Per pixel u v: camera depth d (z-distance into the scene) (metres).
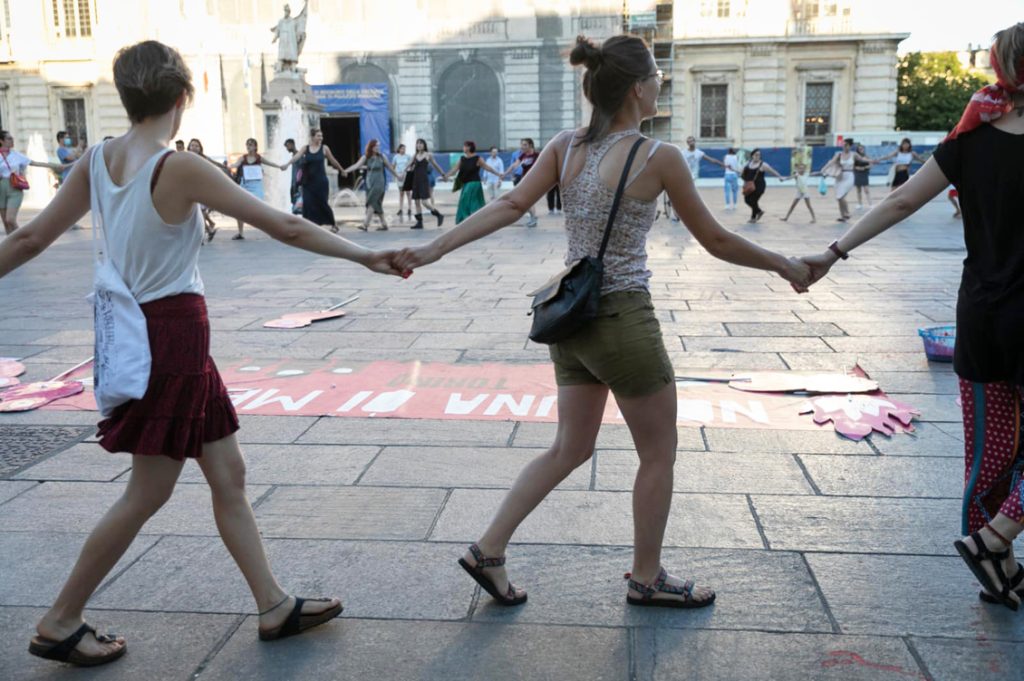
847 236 2.78
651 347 2.49
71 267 11.17
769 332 6.70
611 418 4.55
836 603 2.72
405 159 25.25
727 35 35.41
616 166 2.43
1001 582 2.61
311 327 7.09
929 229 15.12
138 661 2.48
